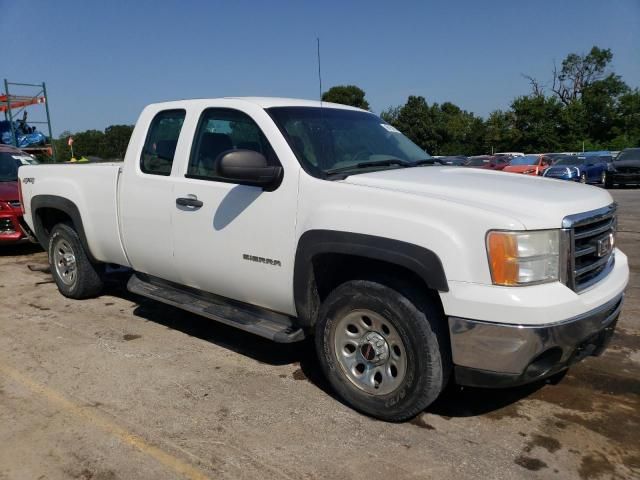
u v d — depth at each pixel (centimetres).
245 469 287
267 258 369
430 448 305
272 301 378
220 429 326
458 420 335
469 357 293
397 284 315
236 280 394
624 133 5797
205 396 368
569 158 2561
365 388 337
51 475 284
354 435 319
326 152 379
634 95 5728
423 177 349
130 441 314
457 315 289
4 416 343
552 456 297
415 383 311
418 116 6122
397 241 303
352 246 319
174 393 372
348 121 430
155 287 484
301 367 416
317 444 310
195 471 286
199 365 419
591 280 320
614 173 2150
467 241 287
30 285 664
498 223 281
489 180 348
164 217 436
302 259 347
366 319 334
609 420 334
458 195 311
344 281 367
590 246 316
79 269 568
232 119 404
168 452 303
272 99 418
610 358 424
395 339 319
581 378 390
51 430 326
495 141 6031
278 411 347
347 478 279
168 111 453
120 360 429
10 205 814
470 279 286
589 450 302
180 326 508
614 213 353
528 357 281
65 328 503
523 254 281
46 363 423
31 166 597
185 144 428
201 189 407
